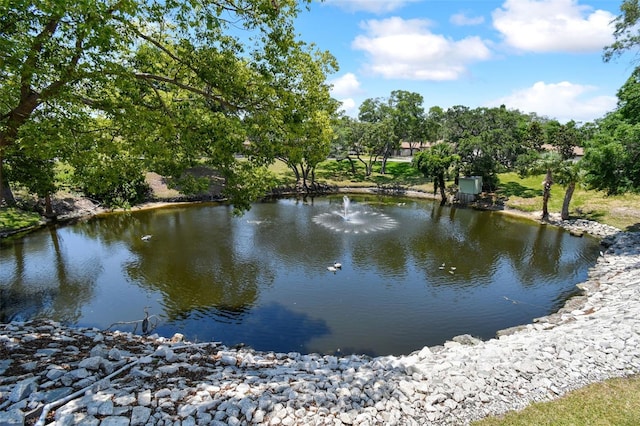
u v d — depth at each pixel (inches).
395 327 558.3
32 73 271.7
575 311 565.0
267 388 288.8
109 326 526.3
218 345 444.5
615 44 781.3
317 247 925.2
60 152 354.0
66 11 260.4
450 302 641.0
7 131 323.3
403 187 1936.5
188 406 246.2
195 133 385.4
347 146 2237.9
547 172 1240.2
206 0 342.0
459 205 1563.7
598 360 361.4
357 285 706.2
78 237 1008.9
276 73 414.0
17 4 243.4
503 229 1147.3
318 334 537.3
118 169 440.1
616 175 879.7
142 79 378.6
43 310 596.1
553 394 313.7
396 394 298.4
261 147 429.7
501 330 531.8
